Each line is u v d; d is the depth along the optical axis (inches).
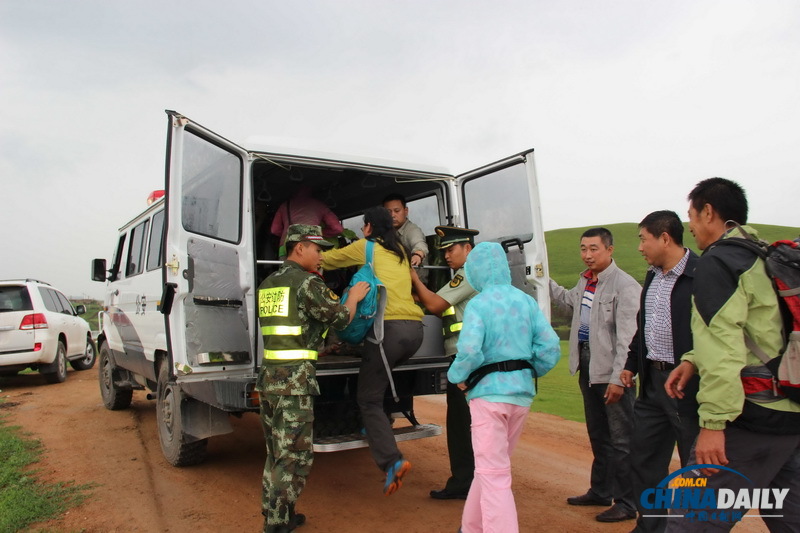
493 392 126.2
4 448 232.5
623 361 153.3
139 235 263.0
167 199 149.9
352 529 156.9
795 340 92.2
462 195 216.5
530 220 186.2
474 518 130.1
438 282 211.0
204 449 208.7
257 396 153.5
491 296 131.3
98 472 205.8
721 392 92.1
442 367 179.3
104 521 161.5
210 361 156.3
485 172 205.2
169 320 151.4
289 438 140.2
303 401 142.9
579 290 177.3
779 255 94.0
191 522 161.5
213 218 163.9
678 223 130.2
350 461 224.7
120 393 310.0
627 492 160.6
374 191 238.7
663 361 130.3
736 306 93.3
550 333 132.5
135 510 169.6
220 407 158.4
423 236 203.0
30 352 396.8
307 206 210.1
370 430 155.5
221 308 162.4
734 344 92.4
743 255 95.8
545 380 380.8
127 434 262.7
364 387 158.4
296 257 152.7
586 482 196.5
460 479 180.1
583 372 173.0
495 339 128.4
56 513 166.9
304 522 161.0
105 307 313.4
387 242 165.6
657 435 135.2
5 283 404.8
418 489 191.0
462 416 179.6
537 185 184.9
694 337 98.0
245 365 165.5
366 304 155.6
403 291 163.8
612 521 160.1
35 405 337.1
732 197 108.6
